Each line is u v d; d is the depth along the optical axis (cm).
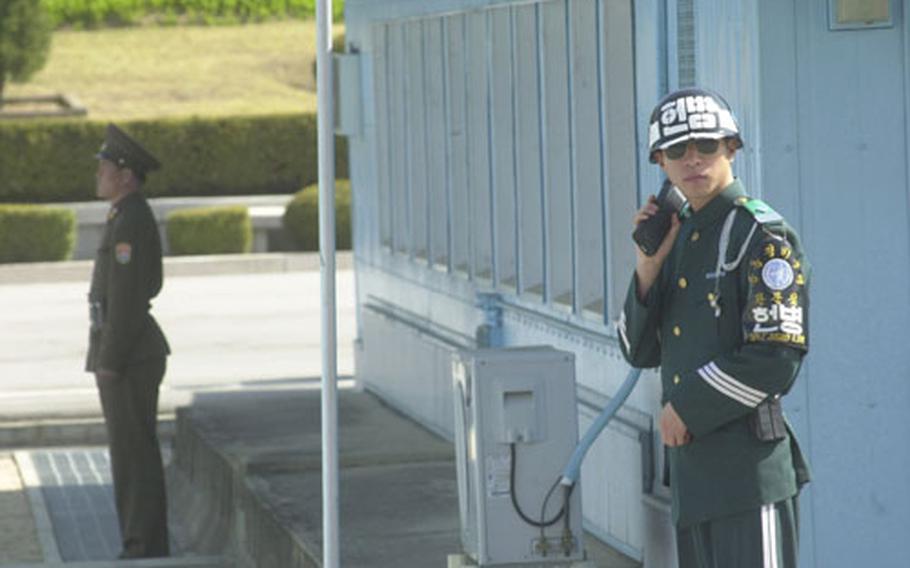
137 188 2042
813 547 1358
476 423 1370
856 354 1352
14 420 3039
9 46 7775
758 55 1332
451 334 2264
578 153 1755
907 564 1362
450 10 2209
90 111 8012
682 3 1453
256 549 1922
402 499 1898
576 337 1769
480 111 2120
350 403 2589
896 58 1344
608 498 1644
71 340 4191
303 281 5475
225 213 6031
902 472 1359
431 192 2356
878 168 1346
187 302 4947
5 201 7056
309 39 9188
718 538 1080
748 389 1047
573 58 1752
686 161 1073
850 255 1348
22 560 2166
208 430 2370
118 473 2095
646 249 1101
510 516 1373
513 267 2033
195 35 9244
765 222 1063
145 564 1988
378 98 2620
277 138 7188
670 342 1102
